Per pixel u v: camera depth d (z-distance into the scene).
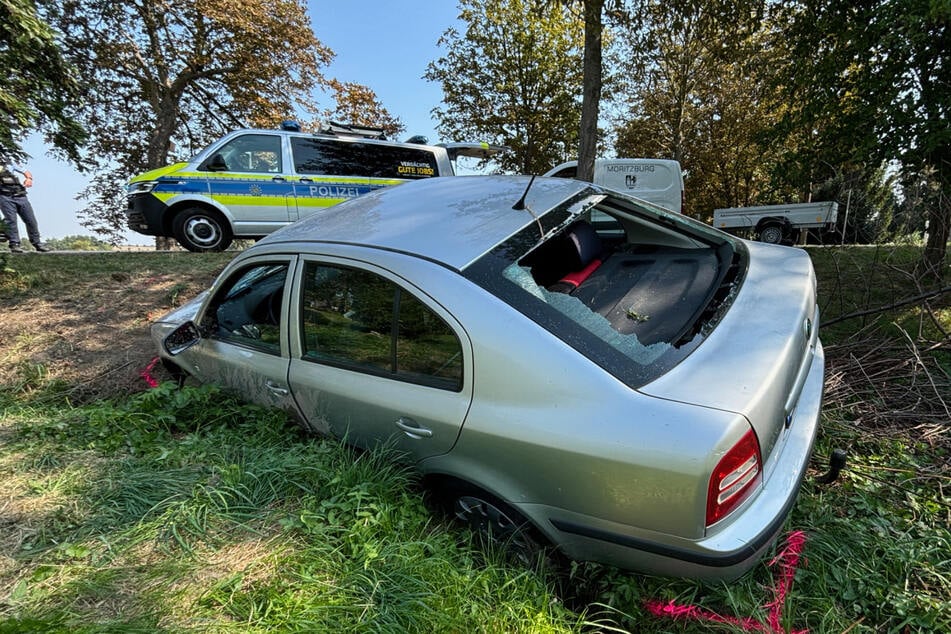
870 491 2.48
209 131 19.23
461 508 2.13
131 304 5.63
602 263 2.80
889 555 2.08
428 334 2.01
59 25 14.19
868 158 6.11
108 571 1.61
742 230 15.65
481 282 1.95
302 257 2.47
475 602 1.63
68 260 7.14
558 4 8.19
